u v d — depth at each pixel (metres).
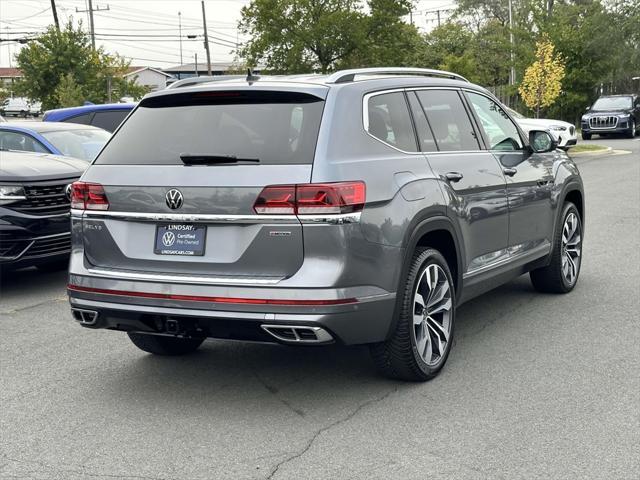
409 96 5.30
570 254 7.45
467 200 5.46
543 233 6.82
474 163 5.66
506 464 3.82
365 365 5.44
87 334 6.40
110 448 4.14
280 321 4.27
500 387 4.93
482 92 6.32
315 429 4.32
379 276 4.50
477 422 4.37
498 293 7.48
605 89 50.06
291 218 4.27
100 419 4.55
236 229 4.41
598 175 18.70
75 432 4.36
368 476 3.73
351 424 4.38
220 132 4.60
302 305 4.24
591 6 44.06
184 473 3.82
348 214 4.30
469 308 6.95
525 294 7.40
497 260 6.02
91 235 4.83
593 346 5.75
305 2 35.88
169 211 4.54
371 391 4.91
